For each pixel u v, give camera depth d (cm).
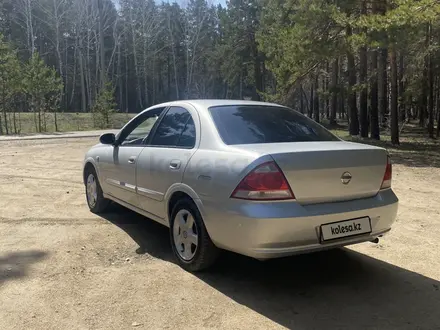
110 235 517
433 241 504
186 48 7006
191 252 404
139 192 480
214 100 468
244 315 322
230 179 346
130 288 368
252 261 436
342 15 1476
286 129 421
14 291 360
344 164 360
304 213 333
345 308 336
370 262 438
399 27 1248
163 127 471
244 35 4997
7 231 529
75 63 6153
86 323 309
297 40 1722
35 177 946
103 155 574
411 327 307
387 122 3438
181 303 341
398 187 862
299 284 382
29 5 5294
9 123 3334
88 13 6119
